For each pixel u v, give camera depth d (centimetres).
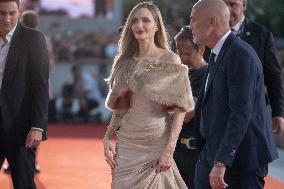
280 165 2022
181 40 1139
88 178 1772
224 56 937
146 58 1034
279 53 2673
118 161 1046
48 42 2194
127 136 1041
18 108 1142
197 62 1144
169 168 1038
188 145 1145
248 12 3697
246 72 913
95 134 2711
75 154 2167
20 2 1156
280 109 1284
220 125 939
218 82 938
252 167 938
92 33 3459
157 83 1024
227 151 909
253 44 1264
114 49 3412
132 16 1041
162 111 1039
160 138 1036
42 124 1139
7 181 1705
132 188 1033
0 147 1153
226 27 945
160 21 1042
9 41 1142
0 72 1143
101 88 3334
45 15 3516
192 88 1138
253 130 934
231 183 947
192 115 1123
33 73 1142
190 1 3450
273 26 3678
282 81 1280
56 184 1697
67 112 3112
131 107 1041
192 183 1156
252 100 918
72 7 3525
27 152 1154
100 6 3534
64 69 3372
